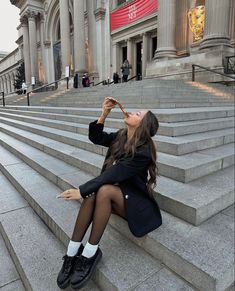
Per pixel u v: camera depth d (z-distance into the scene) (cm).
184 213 232
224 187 271
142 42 2039
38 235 268
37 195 331
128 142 199
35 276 210
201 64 1291
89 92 1191
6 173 452
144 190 200
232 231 218
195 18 1514
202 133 441
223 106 819
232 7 1417
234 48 1302
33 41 3209
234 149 384
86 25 2527
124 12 2111
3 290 217
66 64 2509
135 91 896
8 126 917
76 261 191
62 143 532
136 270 192
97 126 227
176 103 730
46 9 3106
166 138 385
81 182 327
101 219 186
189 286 179
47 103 1367
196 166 292
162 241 201
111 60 2311
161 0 1527
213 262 179
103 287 191
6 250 272
